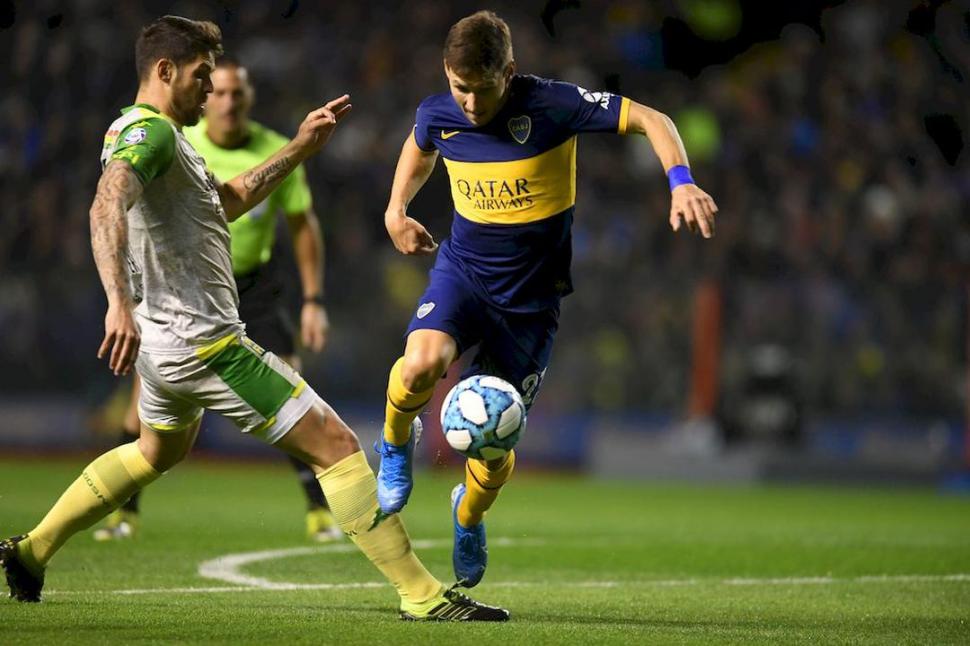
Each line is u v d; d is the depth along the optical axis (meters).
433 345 18.86
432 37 77.62
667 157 18.09
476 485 19.16
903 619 20.28
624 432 62.25
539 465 64.06
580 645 16.12
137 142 16.72
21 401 61.44
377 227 67.94
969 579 26.69
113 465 18.70
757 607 21.44
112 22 72.19
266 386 17.75
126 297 15.72
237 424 17.98
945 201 74.31
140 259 17.47
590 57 77.81
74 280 60.91
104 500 18.70
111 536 29.41
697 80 77.31
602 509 45.56
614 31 78.06
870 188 74.62
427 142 20.08
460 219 20.06
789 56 78.25
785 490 59.22
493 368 20.58
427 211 62.97
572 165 19.78
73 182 67.56
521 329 20.20
